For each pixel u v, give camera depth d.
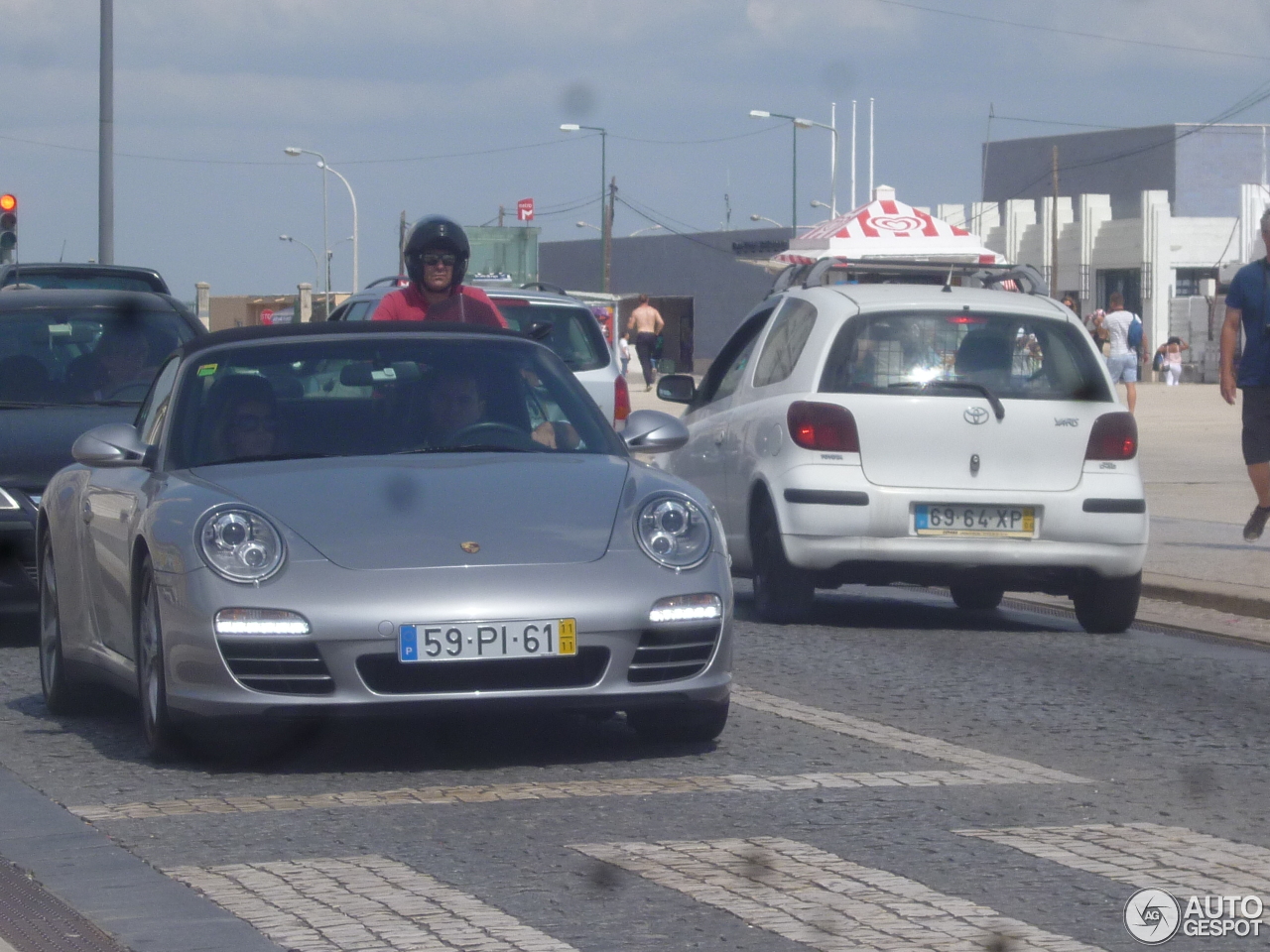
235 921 6.62
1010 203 99.19
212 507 9.17
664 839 7.84
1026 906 6.82
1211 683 12.45
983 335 14.87
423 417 10.42
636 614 8.98
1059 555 14.52
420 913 6.70
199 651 8.87
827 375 14.66
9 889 7.11
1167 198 94.44
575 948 6.30
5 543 13.80
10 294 16.33
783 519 14.62
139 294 16.70
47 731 10.70
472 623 8.77
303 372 10.62
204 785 8.99
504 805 8.49
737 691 11.75
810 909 6.77
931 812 8.35
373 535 9.06
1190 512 23.70
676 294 118.75
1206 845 7.78
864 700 11.55
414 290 13.70
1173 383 71.94
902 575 14.60
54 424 14.45
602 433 10.62
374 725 10.43
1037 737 10.38
